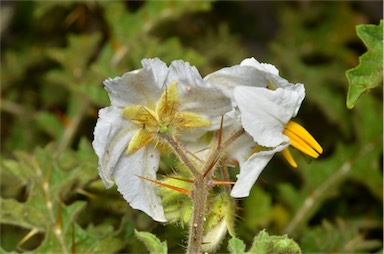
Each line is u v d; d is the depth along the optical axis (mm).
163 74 301
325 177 419
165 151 310
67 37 475
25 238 359
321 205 432
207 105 303
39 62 473
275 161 445
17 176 374
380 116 420
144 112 303
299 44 482
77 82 443
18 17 485
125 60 438
